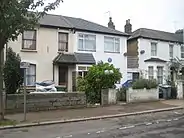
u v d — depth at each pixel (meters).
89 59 23.41
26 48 21.25
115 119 13.49
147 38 28.41
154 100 20.97
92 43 24.47
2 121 11.96
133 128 10.76
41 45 21.86
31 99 15.43
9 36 11.86
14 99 14.89
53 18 24.55
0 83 12.20
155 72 28.34
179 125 11.38
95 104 18.06
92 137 9.14
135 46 28.42
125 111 15.64
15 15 11.45
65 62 22.03
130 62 28.05
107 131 10.20
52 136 9.45
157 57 29.05
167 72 29.42
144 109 16.50
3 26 11.34
